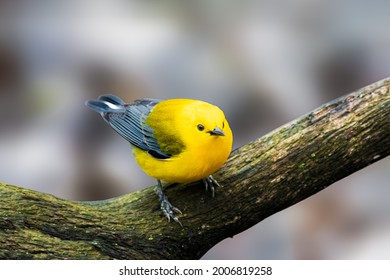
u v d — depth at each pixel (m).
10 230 8.37
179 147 8.91
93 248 8.64
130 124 9.70
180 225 9.16
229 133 8.90
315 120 9.34
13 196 8.62
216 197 9.25
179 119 8.98
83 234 8.76
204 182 9.33
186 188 9.38
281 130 9.47
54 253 8.39
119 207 9.22
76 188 13.10
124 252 8.85
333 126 9.22
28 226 8.49
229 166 9.38
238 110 14.66
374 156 9.24
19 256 8.23
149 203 9.30
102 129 14.00
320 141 9.19
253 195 9.25
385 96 9.18
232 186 9.26
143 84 14.95
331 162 9.18
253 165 9.30
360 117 9.16
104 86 14.93
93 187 13.17
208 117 8.71
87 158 13.55
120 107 10.12
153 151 9.16
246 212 9.28
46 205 8.73
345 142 9.13
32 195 8.73
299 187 9.27
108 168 13.41
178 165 8.95
